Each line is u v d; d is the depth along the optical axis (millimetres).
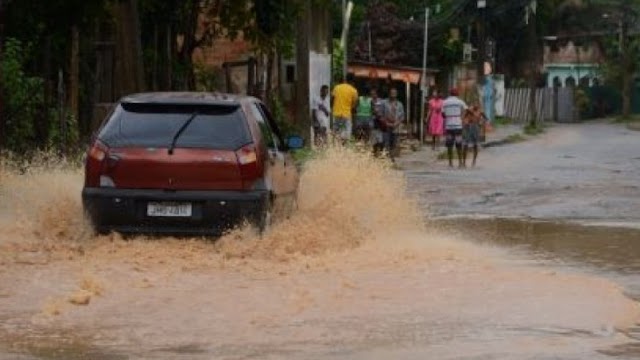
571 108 80000
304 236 13078
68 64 24797
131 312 9430
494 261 12664
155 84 26703
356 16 53938
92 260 11812
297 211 15156
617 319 9242
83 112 25219
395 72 45625
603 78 83938
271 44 29000
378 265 11867
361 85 47000
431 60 57188
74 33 23625
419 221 16734
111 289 10367
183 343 8352
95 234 12945
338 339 8461
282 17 27875
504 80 80062
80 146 21781
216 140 12930
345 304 9750
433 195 21938
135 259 11891
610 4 83125
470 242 14625
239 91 36344
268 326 8906
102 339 8484
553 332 8711
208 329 8812
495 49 81562
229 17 28016
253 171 12852
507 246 14336
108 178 12859
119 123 13094
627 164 32281
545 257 13328
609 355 8008
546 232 16016
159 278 10938
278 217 13867
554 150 41031
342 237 13500
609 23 85438
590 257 13391
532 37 72312
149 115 13117
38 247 12492
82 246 12578
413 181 25375
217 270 11414
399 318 9188
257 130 13234
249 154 12883
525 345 8281
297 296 10062
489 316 9281
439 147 41406
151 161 12805
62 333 8688
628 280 11664
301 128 29500
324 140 28000
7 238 13094
